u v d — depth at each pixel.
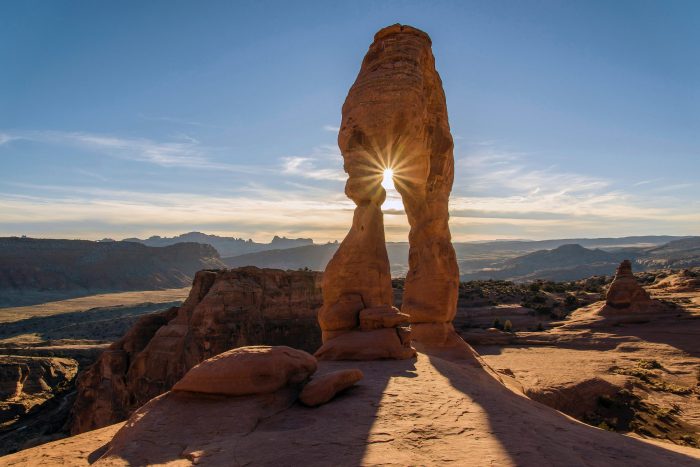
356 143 19.08
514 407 10.84
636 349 46.75
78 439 9.55
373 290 18.72
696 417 27.66
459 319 68.38
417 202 21.98
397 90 18.66
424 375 13.45
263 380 10.17
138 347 46.78
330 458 7.05
